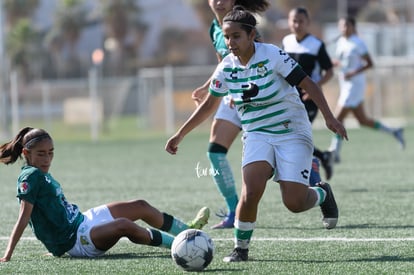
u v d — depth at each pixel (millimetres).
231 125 21734
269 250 17625
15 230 16453
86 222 16812
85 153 50500
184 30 151375
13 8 138750
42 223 16641
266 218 22703
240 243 16328
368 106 69875
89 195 29469
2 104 62625
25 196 16312
